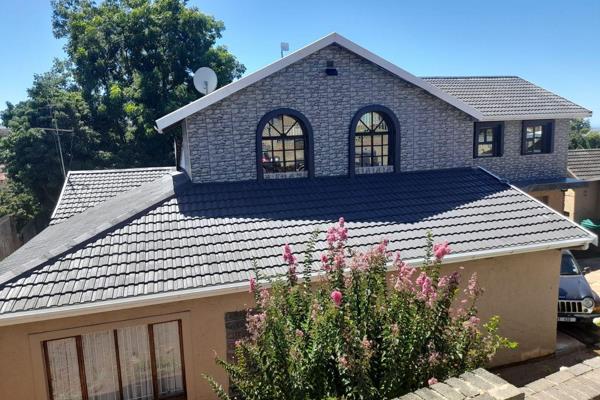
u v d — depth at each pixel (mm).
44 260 7770
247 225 9633
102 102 29109
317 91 12320
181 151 16109
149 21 29453
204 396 7828
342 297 4676
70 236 9820
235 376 4816
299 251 8672
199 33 29969
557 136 19016
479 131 18062
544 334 10047
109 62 30781
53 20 34562
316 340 4266
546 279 9891
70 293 7055
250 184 11867
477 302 9438
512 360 9852
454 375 4398
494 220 10445
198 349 7734
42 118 25688
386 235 9594
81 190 16078
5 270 8992
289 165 12547
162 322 7531
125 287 7277
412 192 11984
